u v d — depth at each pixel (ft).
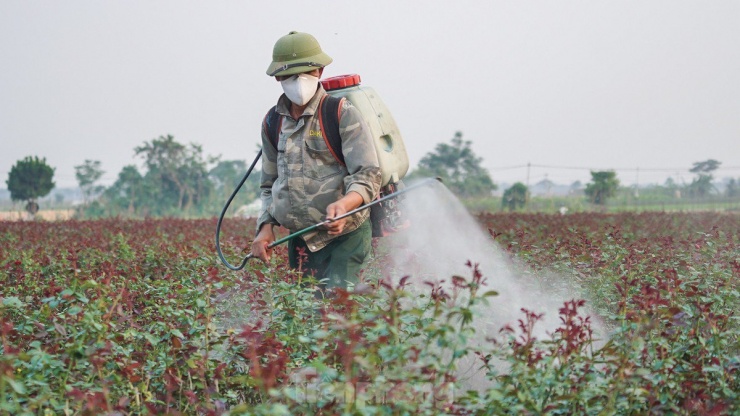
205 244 54.03
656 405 18.65
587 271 35.40
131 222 97.09
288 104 27.61
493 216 100.12
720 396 19.49
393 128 28.43
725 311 26.20
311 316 24.73
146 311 27.76
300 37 26.58
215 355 22.75
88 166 288.51
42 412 18.81
